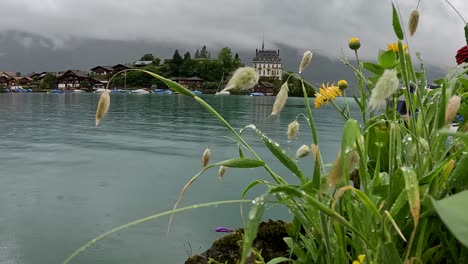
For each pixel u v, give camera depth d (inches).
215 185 155.6
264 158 217.5
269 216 102.8
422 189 32.5
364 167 34.4
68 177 178.1
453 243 36.0
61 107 727.1
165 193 148.1
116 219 117.6
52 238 102.7
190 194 143.2
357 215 35.7
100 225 112.3
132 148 269.1
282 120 431.8
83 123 451.2
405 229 34.7
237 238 64.9
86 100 1015.6
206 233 102.7
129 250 92.2
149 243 96.7
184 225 109.4
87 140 310.8
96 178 175.6
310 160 171.8
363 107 49.5
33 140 310.7
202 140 306.7
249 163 36.5
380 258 32.2
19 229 108.7
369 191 34.2
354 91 50.8
